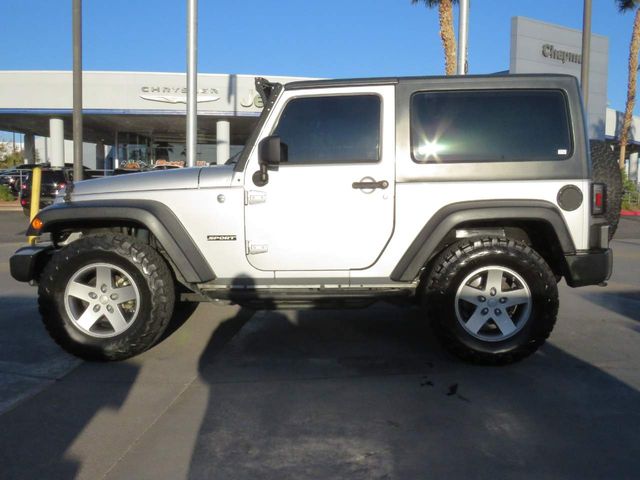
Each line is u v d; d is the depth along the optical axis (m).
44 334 5.92
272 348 5.47
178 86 26.17
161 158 35.00
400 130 4.83
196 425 3.87
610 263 4.84
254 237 4.90
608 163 5.41
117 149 33.66
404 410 4.08
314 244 4.88
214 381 4.65
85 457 3.46
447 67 19.83
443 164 4.80
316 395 4.36
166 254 5.16
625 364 4.98
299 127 4.90
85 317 5.00
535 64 29.31
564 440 3.63
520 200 4.76
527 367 4.91
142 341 4.94
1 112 26.44
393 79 4.87
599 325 6.22
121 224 5.19
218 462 3.40
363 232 4.85
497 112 4.85
